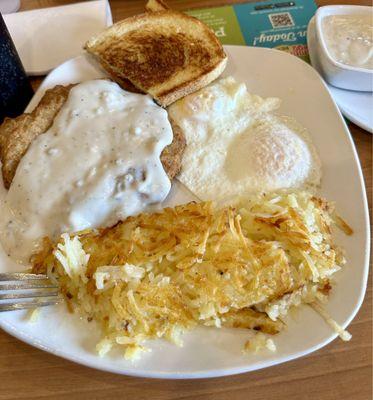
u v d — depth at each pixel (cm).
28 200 30
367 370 26
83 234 29
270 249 27
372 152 35
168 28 40
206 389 25
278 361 24
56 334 26
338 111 35
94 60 39
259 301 26
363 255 28
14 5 46
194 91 36
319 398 25
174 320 26
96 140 32
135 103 35
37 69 40
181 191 33
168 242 28
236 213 30
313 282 27
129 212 31
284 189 32
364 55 37
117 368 24
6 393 25
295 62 38
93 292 27
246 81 38
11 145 32
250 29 43
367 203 31
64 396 25
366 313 28
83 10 43
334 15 40
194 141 35
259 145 33
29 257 29
